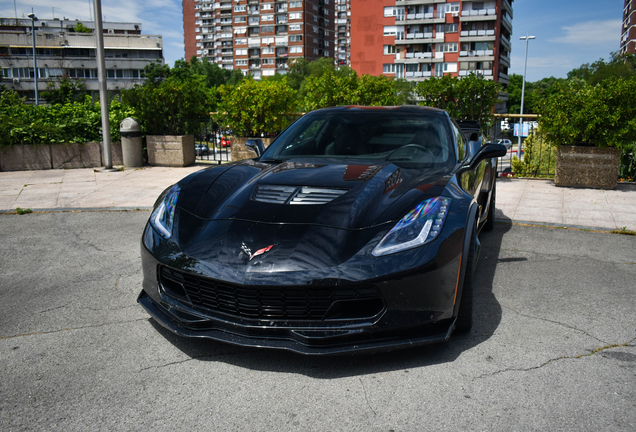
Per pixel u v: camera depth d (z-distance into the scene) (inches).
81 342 95.0
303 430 67.4
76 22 3550.7
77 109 387.2
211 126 389.4
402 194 94.0
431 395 75.8
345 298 79.0
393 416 70.4
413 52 2822.3
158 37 3319.4
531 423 68.1
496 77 2743.6
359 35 2876.5
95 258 153.4
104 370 84.0
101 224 200.2
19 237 180.1
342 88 366.0
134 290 124.6
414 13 2773.1
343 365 85.7
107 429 67.6
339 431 67.1
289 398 75.4
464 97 328.5
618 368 83.3
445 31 2751.0
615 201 239.5
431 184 97.4
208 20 5797.2
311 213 88.7
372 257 79.6
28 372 83.3
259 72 4714.6
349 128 132.8
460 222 87.7
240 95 361.4
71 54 3152.1
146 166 378.0
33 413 71.4
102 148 374.0
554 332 98.0
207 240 87.5
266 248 82.1
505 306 112.4
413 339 81.9
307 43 4574.3
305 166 112.0
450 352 89.7
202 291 85.4
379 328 80.1
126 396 76.0
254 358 88.4
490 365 84.8
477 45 2723.9
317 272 77.8
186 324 87.0
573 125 274.5
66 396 75.9
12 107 377.4
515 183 303.4
